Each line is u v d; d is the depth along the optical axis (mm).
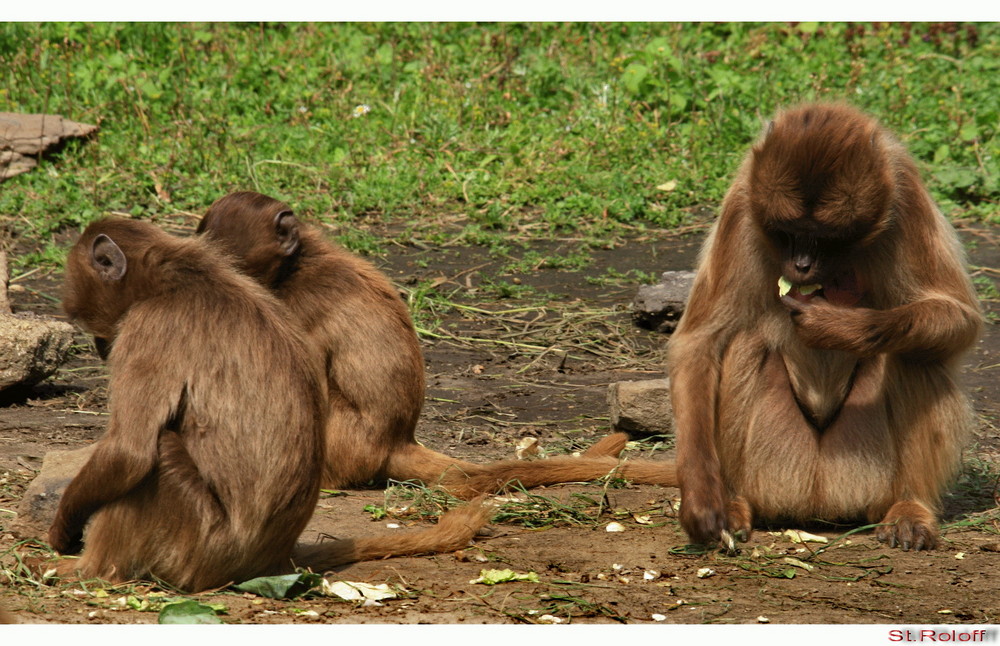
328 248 12961
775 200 9539
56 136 25594
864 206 9383
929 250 10227
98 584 8680
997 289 20469
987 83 31234
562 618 8523
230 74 29875
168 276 8844
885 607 8922
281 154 25812
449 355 17812
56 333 15352
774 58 32375
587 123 27953
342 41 32938
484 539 10656
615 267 21656
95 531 8859
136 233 9117
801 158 9461
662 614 8695
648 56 30047
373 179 24844
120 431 8383
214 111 27547
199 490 8484
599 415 15477
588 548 10391
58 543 8844
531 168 25672
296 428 8734
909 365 10547
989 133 27750
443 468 12547
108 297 9039
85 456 11086
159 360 8477
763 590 9312
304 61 31406
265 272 12367
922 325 9820
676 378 10633
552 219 23656
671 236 23297
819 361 10719
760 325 10672
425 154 26500
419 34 33562
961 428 10625
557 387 16609
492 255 22156
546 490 12281
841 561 10078
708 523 9859
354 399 12469
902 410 10641
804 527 11141
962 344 10203
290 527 8828
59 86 28906
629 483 12562
